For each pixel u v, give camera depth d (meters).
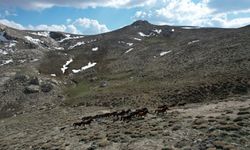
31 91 109.44
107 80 116.50
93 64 152.38
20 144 38.22
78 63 153.88
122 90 90.00
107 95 87.12
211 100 55.03
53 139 36.78
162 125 32.03
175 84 78.69
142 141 27.30
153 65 122.62
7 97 106.50
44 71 138.12
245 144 22.00
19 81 118.12
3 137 49.34
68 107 83.19
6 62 154.25
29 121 67.81
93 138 31.62
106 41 194.62
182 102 58.62
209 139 24.08
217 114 33.38
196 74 85.31
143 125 33.88
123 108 66.12
